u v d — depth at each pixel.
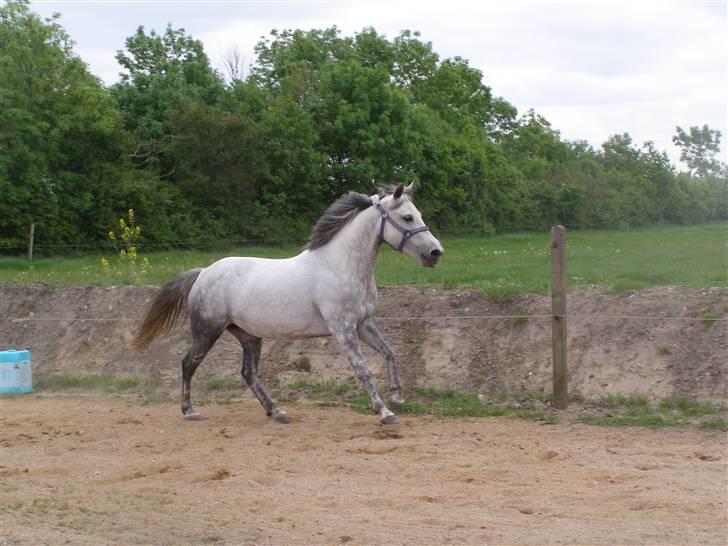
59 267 22.27
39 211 29.72
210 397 12.52
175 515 6.73
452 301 13.28
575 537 5.96
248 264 10.68
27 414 11.52
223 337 13.91
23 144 30.00
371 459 8.50
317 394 12.18
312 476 7.90
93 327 15.02
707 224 56.75
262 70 52.84
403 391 11.83
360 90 40.38
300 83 43.00
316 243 10.21
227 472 8.09
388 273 16.38
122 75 41.72
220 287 10.59
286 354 13.12
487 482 7.51
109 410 11.76
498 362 11.91
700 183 60.97
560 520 6.36
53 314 15.74
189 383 10.94
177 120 35.06
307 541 6.02
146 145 36.34
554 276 10.59
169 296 11.00
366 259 10.06
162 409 11.76
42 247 28.19
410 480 7.66
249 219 35.06
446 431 9.76
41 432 10.29
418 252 9.86
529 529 6.16
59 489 7.68
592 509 6.62
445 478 7.68
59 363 14.45
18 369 13.33
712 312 11.32
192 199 34.69
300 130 37.47
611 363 11.20
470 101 61.00
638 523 6.25
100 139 32.91
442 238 39.16
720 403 10.12
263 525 6.41
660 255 20.06
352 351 9.97
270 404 10.72
